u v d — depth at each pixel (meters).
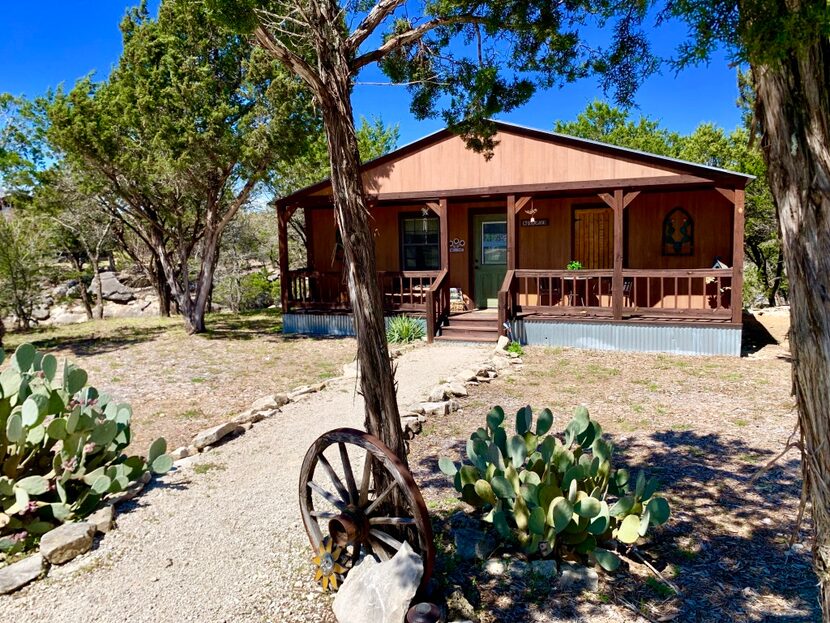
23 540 3.83
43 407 4.17
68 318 20.73
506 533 3.33
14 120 15.86
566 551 3.37
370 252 3.23
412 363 9.31
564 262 12.09
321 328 13.30
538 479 3.43
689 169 9.65
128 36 12.17
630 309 10.48
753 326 13.14
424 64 4.81
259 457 5.39
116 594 3.22
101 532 3.94
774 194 2.01
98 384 8.58
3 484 3.91
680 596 3.04
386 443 3.27
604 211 11.70
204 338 13.08
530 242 12.29
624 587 3.13
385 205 13.12
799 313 1.95
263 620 2.96
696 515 3.96
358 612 2.81
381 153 25.23
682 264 11.23
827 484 1.97
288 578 3.34
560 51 4.14
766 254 17.72
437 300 11.42
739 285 9.53
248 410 6.85
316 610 3.04
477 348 10.47
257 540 3.80
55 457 4.16
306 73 3.08
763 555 3.42
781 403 6.70
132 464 4.64
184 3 11.24
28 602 3.18
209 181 13.02
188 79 11.45
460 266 13.00
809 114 1.85
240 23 2.87
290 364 9.90
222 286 21.86
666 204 11.21
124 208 14.30
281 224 13.39
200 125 11.83
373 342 3.23
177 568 3.48
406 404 6.83
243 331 14.24
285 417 6.66
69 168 15.47
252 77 11.52
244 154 11.55
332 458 5.32
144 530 3.97
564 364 9.12
